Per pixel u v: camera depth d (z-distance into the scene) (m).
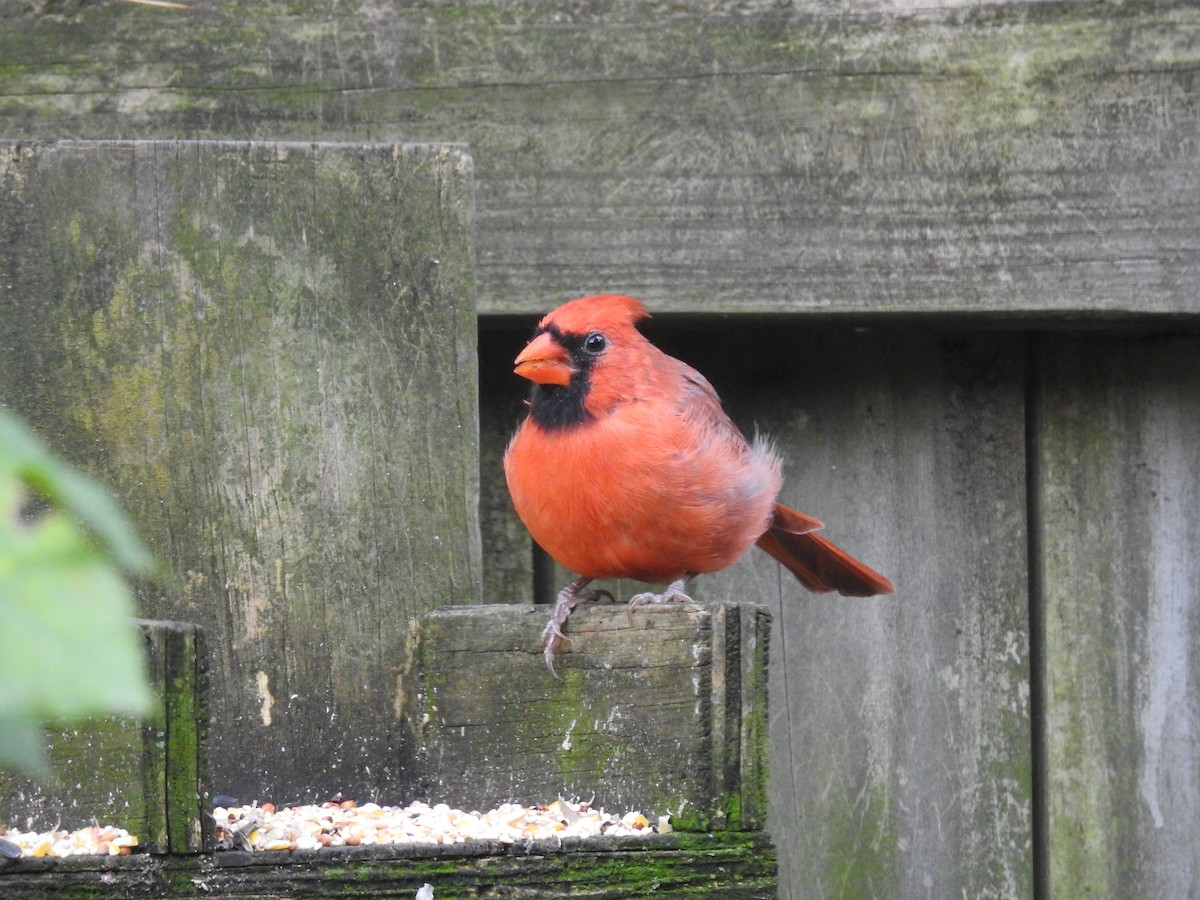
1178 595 5.07
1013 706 5.14
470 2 4.94
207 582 4.28
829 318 5.01
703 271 4.92
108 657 0.91
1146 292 4.88
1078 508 5.11
